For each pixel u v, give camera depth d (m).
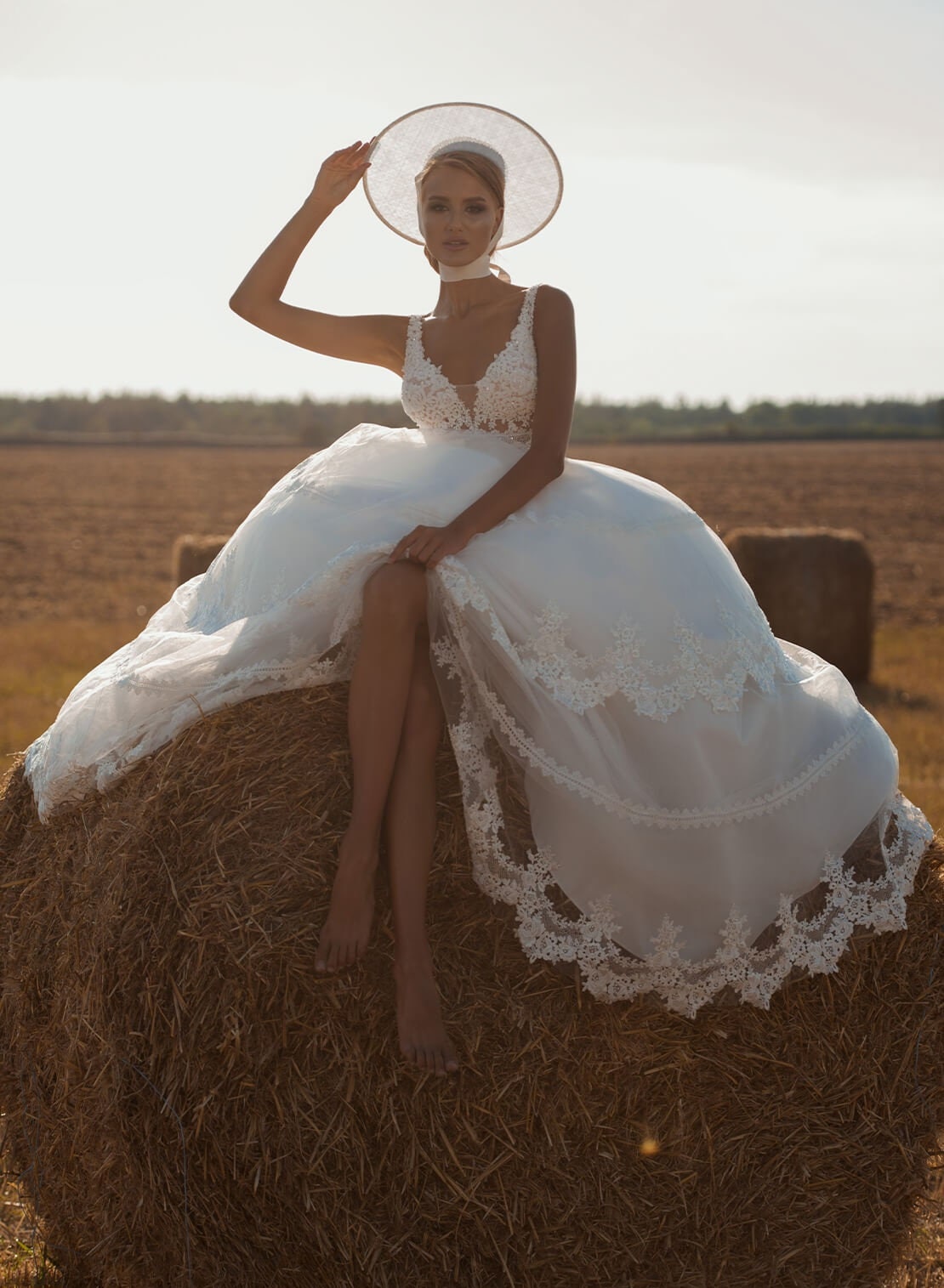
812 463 53.69
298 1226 2.92
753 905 3.06
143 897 2.90
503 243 3.81
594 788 2.97
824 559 13.37
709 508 33.97
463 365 3.50
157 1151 2.88
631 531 3.20
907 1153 3.24
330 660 3.14
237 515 34.66
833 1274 3.21
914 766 8.61
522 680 2.99
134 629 16.89
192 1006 2.85
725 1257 3.14
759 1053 3.14
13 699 10.86
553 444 3.27
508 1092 3.00
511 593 3.06
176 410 125.75
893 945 3.26
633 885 3.00
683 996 3.04
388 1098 2.94
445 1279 2.99
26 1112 3.42
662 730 3.02
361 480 3.32
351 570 3.05
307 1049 2.90
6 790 3.68
